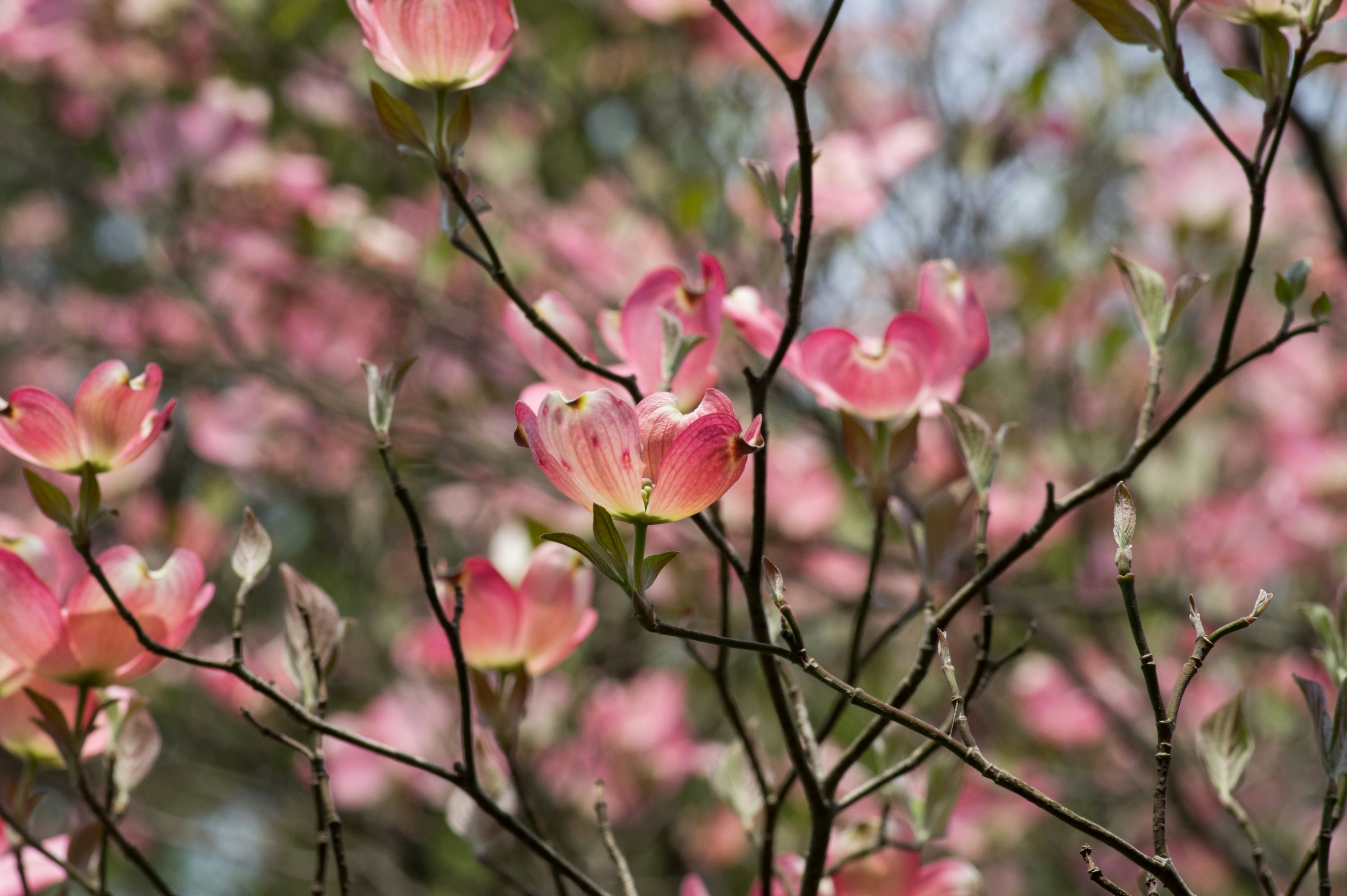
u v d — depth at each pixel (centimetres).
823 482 241
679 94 249
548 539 120
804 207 125
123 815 130
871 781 127
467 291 258
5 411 125
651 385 129
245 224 250
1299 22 125
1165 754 119
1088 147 241
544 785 184
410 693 220
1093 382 234
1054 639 237
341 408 256
